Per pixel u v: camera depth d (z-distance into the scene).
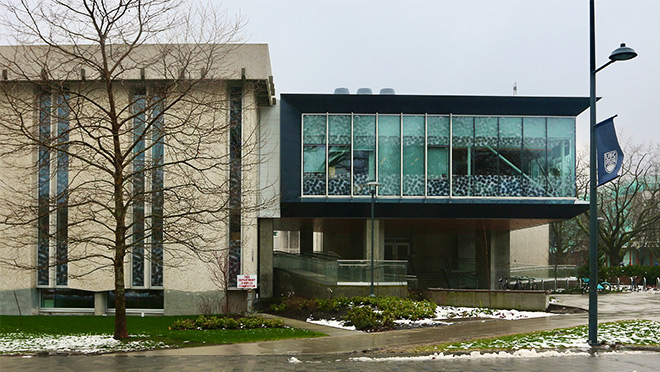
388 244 43.44
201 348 13.98
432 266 43.25
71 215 22.88
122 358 12.22
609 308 23.39
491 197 28.73
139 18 14.38
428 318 20.98
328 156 28.78
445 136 28.94
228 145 22.56
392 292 25.56
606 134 12.46
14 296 23.56
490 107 28.72
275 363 11.52
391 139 28.95
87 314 23.73
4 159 23.23
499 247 36.22
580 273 35.72
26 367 10.99
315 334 17.17
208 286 23.31
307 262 28.70
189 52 17.36
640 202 45.34
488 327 18.12
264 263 29.48
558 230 48.00
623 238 46.16
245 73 23.97
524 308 23.19
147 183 19.91
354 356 12.52
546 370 9.89
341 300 23.38
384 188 28.78
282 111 28.56
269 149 28.52
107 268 23.19
